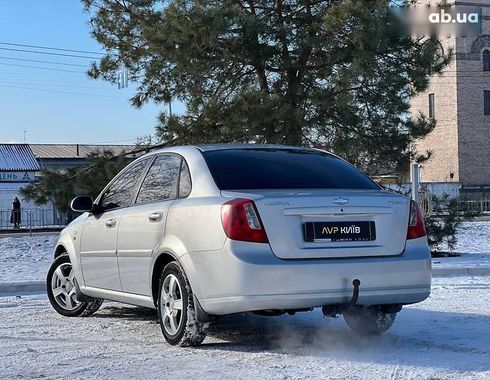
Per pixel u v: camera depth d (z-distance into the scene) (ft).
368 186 22.52
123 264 23.65
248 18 52.19
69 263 28.07
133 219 23.25
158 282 22.11
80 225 26.81
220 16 51.16
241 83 57.26
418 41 54.75
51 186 59.57
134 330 24.70
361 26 50.83
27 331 24.62
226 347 21.38
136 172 25.14
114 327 25.36
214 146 23.32
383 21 51.37
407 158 56.13
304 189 20.94
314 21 53.31
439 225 54.29
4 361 19.89
